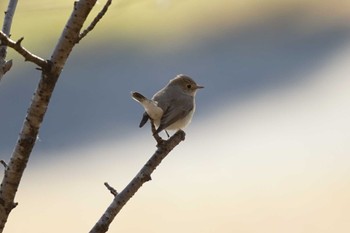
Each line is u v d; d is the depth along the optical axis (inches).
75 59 787.4
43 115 162.6
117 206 177.0
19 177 165.9
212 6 768.3
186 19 779.4
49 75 158.7
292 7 794.8
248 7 784.3
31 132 163.5
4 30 181.5
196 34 786.8
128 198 177.2
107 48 797.2
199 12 775.7
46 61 157.8
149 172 179.9
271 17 788.0
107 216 176.1
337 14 792.9
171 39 789.9
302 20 792.9
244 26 791.7
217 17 785.6
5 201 166.2
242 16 791.1
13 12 183.8
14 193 166.6
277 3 791.7
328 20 789.9
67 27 157.2
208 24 786.8
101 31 792.3
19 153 164.6
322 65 751.1
